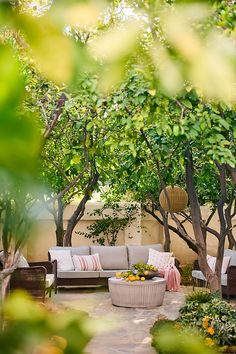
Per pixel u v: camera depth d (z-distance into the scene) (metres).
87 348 0.29
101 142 7.55
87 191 9.48
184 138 6.21
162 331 0.35
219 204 8.58
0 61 0.27
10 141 0.26
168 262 12.96
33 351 0.27
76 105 6.67
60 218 13.77
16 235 0.48
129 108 6.20
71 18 0.31
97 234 14.98
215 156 5.84
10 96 0.26
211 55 0.34
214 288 8.37
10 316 0.28
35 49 0.32
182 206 9.07
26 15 0.31
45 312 0.29
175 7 0.35
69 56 0.32
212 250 15.62
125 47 0.35
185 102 4.57
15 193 0.27
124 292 10.26
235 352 6.29
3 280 3.42
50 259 12.70
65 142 7.73
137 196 14.05
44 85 5.31
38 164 0.27
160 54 0.36
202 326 6.70
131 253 13.45
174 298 11.48
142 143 8.55
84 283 12.53
